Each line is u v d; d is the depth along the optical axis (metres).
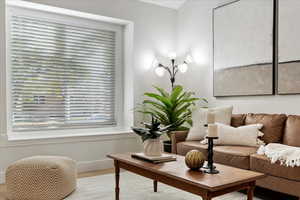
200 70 4.50
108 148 4.18
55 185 2.70
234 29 3.94
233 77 3.94
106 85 4.52
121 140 4.30
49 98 4.00
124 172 3.87
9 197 2.76
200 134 3.65
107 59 4.51
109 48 4.55
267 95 3.57
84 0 3.95
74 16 4.16
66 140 3.80
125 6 4.34
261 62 3.59
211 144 2.15
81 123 4.26
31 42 3.87
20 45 3.78
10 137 3.70
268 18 3.52
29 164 2.73
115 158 2.68
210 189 1.75
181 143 3.57
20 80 3.79
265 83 3.54
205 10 4.41
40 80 3.93
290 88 3.29
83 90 4.29
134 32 4.45
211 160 2.15
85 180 3.46
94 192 2.99
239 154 2.88
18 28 3.76
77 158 3.90
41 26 3.93
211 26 4.31
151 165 2.34
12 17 3.72
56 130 4.04
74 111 4.21
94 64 4.38
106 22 4.48
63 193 2.79
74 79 4.21
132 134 4.39
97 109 4.43
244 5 3.80
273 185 2.59
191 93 4.29
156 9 4.68
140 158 2.56
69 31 4.16
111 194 2.93
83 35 4.29
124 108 4.67
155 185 3.01
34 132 3.88
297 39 3.22
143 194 2.94
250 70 3.72
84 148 3.96
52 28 4.01
